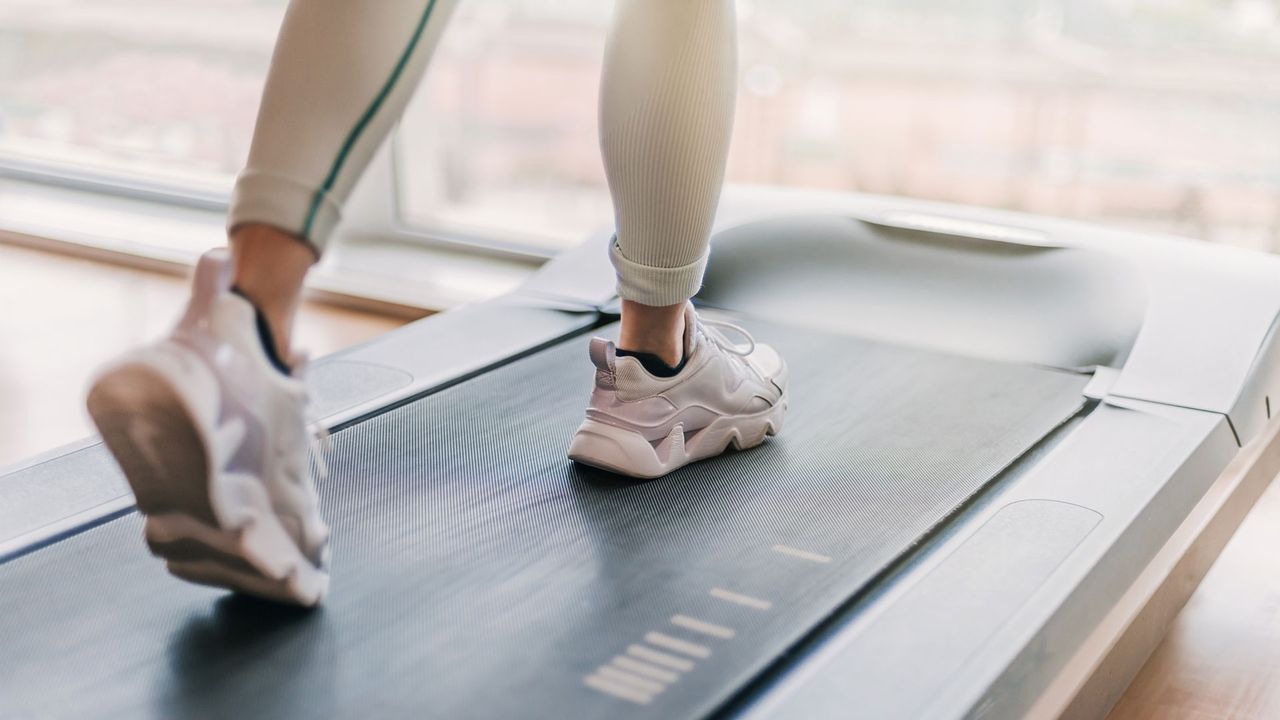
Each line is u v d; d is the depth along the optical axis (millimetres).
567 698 907
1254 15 2057
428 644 982
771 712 889
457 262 2611
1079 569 1101
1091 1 2170
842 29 2373
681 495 1283
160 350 845
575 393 1577
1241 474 1551
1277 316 1709
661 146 1129
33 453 1770
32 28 3031
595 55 2541
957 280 1939
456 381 1616
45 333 2281
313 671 941
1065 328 1799
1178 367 1608
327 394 1558
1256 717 1183
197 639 987
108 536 1165
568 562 1127
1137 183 2252
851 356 1772
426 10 953
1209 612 1396
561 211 2672
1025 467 1380
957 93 2348
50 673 938
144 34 2895
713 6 1121
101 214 2893
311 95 916
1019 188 2363
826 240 2059
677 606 1047
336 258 2629
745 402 1398
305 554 1003
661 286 1228
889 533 1194
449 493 1278
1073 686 1044
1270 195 2146
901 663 950
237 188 924
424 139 2670
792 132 2475
